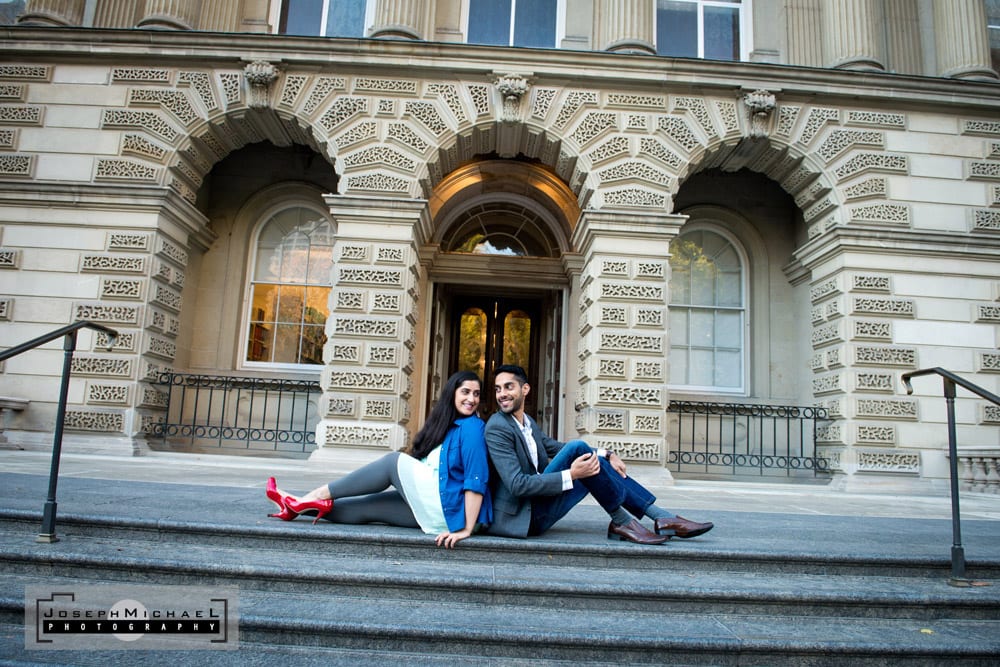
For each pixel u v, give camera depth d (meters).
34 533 3.98
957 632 3.26
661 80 10.48
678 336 12.37
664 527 4.19
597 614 3.31
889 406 10.13
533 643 2.91
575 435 11.98
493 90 10.55
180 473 7.80
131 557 3.49
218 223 12.44
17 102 10.55
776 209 12.65
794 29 12.18
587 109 10.59
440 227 12.84
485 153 11.55
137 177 10.39
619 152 10.50
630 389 9.93
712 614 3.38
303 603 3.24
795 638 3.05
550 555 3.87
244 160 12.63
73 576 3.47
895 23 12.12
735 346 12.39
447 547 3.82
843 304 10.44
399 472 4.09
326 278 12.48
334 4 12.04
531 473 4.20
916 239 10.38
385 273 10.10
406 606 3.29
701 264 12.69
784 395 12.04
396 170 10.41
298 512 4.27
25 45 10.46
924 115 10.81
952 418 4.12
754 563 3.92
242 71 10.55
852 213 10.54
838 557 3.94
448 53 10.36
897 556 3.99
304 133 10.76
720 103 10.66
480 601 3.37
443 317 13.73
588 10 12.03
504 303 14.61
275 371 12.02
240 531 3.90
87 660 2.64
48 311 10.14
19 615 3.02
